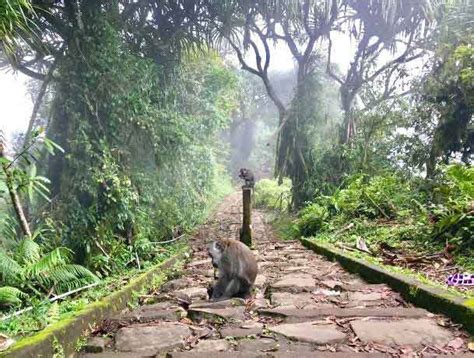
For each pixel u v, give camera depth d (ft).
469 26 28.94
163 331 9.71
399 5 39.06
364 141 38.70
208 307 11.59
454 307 9.54
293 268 18.04
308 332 9.29
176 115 32.09
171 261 21.86
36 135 16.46
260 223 47.42
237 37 41.24
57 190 24.00
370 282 14.83
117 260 22.12
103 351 8.73
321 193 38.70
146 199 27.71
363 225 24.86
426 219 19.95
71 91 23.58
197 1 33.17
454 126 29.58
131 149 27.91
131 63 25.95
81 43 23.56
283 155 45.96
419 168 33.22
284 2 36.96
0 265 14.10
